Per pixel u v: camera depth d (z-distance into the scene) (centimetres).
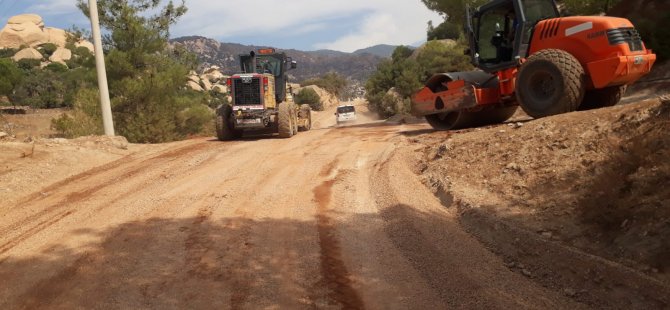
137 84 2058
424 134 1173
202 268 467
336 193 725
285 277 441
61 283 447
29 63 8688
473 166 716
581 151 607
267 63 1823
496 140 773
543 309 363
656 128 534
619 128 607
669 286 338
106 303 403
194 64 2923
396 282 422
